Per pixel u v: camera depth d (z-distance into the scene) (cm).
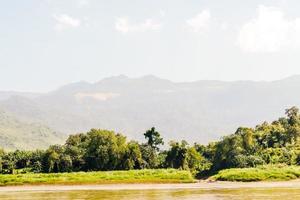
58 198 10456
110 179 15438
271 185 13412
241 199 9388
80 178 15475
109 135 18612
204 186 13750
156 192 11775
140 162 18262
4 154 19375
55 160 17988
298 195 10012
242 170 15700
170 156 18575
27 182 15225
